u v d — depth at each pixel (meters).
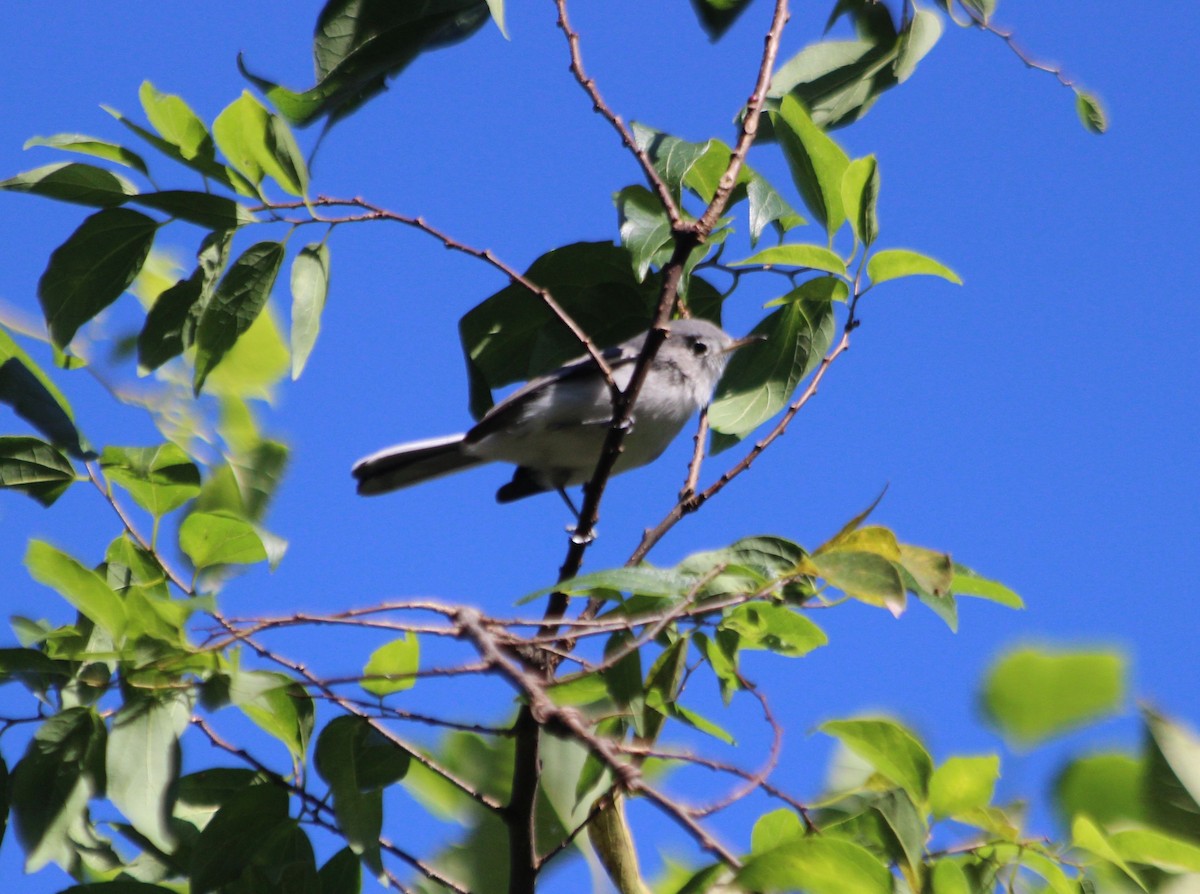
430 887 7.68
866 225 8.49
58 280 8.10
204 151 8.12
